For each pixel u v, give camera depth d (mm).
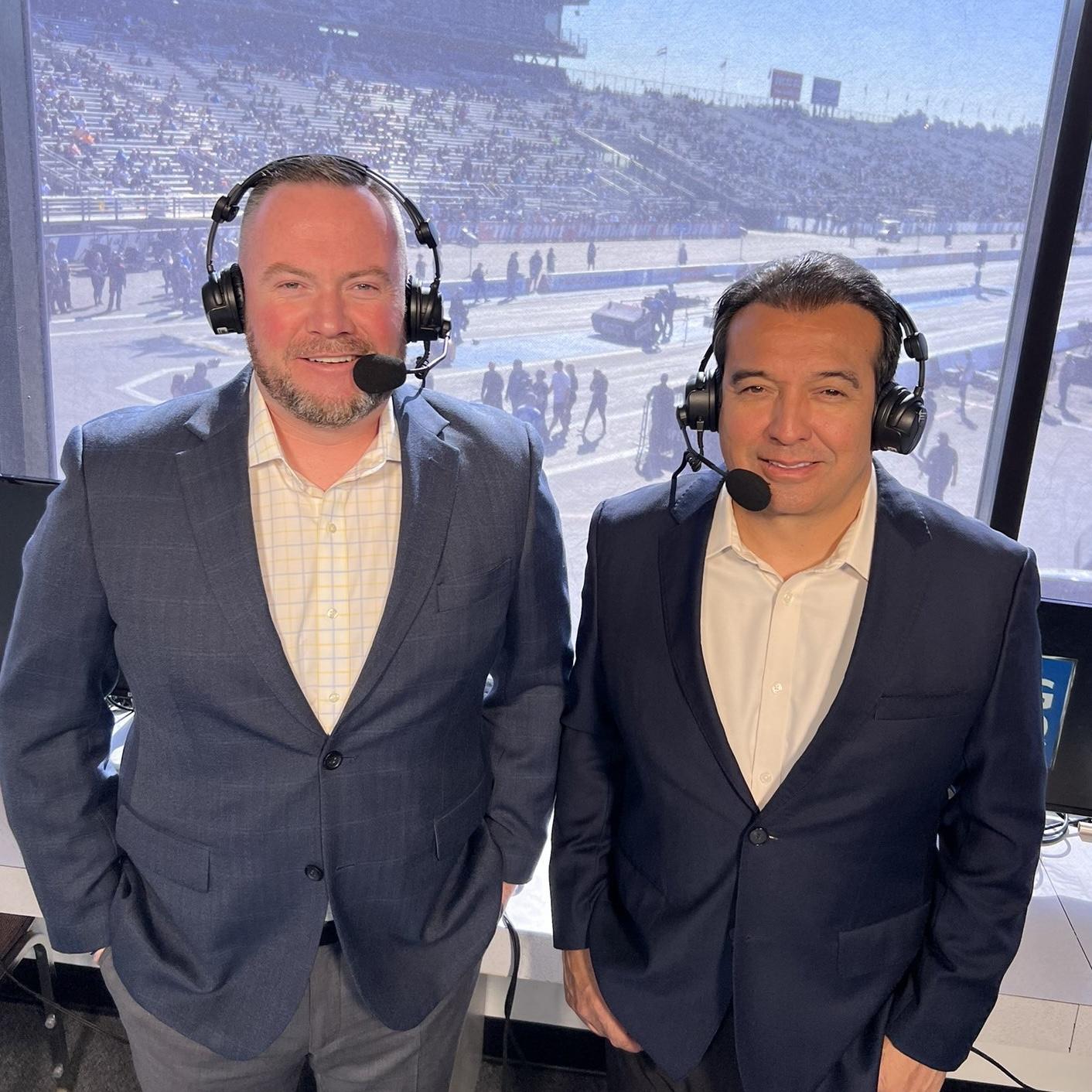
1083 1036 1370
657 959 1080
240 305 1073
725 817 1037
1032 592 1015
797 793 1009
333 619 1078
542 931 1485
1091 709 1601
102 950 1192
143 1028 1179
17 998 2041
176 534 1022
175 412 1095
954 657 998
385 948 1160
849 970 1053
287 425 1060
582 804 1201
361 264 996
